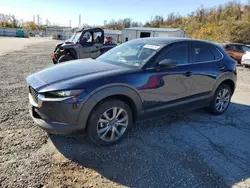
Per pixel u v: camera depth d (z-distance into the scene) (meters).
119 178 2.57
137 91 3.24
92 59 4.14
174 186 2.49
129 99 3.25
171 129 3.91
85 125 2.96
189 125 4.12
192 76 3.93
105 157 2.95
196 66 4.03
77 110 2.83
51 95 2.84
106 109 3.08
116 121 3.23
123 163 2.85
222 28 42.88
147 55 3.59
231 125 4.24
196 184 2.54
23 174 2.50
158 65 3.50
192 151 3.22
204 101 4.32
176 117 4.46
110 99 3.10
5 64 9.81
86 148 3.12
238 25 38.78
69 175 2.56
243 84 8.48
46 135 3.38
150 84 3.37
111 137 3.22
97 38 10.08
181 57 3.88
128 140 3.43
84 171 2.65
